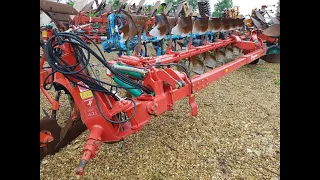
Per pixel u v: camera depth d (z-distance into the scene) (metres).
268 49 6.13
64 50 1.99
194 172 2.40
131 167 2.49
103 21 6.95
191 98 2.86
